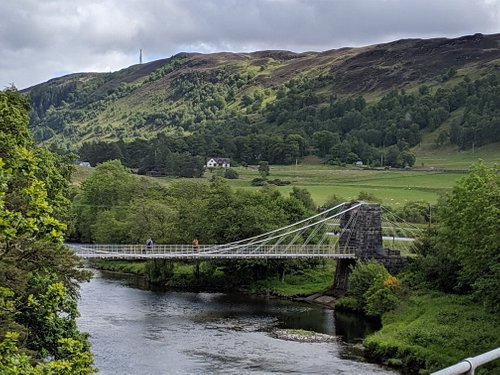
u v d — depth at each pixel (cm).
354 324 7200
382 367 5375
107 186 14875
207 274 10144
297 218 11306
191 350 5759
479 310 6356
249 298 9038
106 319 7031
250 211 10431
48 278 3562
